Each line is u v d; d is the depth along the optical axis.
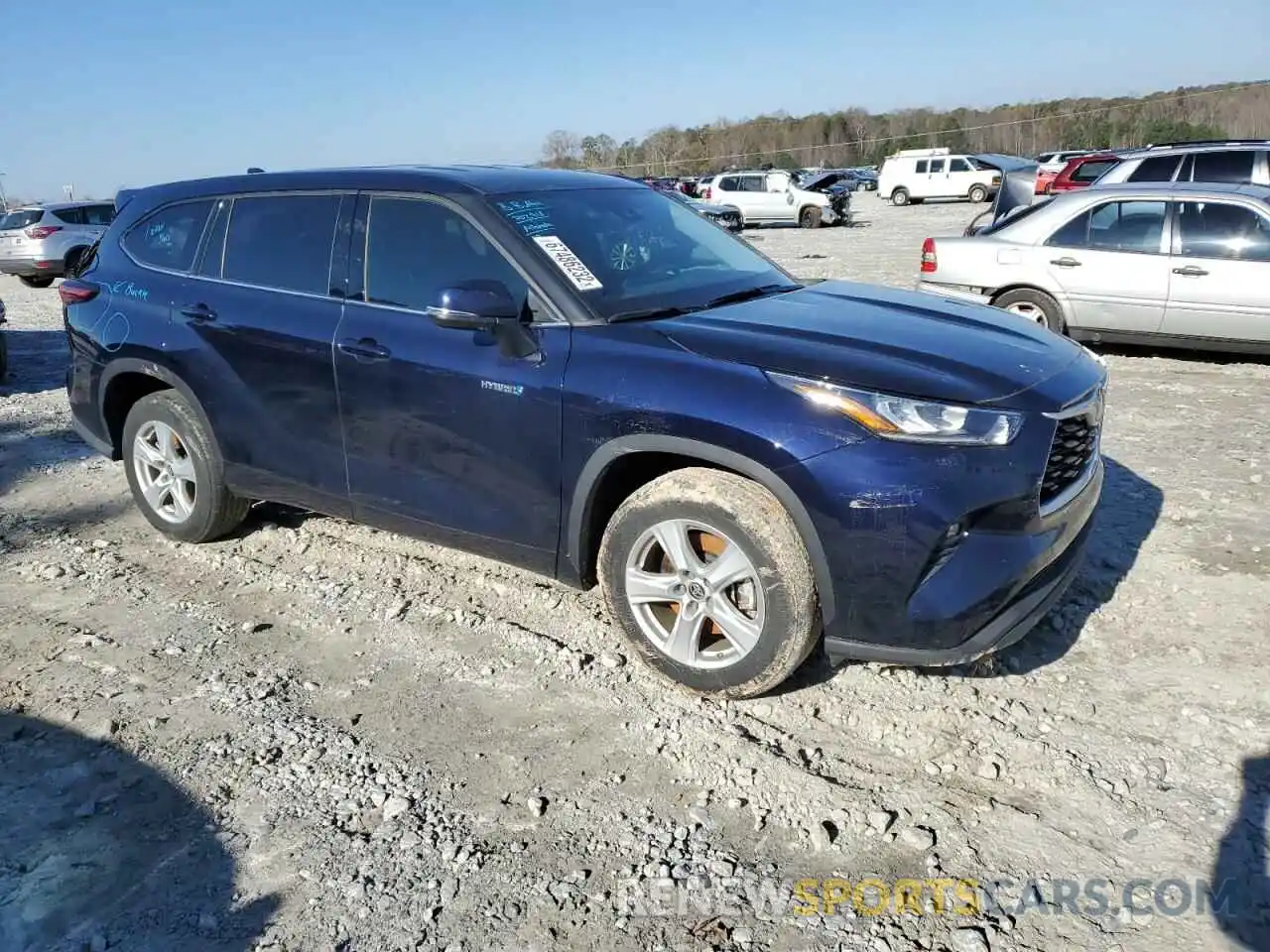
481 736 3.23
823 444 2.94
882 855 2.64
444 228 3.81
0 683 3.64
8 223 18.36
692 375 3.15
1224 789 2.81
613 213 4.11
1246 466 5.42
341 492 4.12
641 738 3.19
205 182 4.71
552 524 3.52
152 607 4.24
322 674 3.66
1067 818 2.74
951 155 37.91
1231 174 10.56
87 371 4.91
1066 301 8.27
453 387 3.61
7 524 5.27
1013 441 2.94
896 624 2.98
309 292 4.13
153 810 2.92
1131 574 4.12
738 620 3.20
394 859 2.69
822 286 4.28
